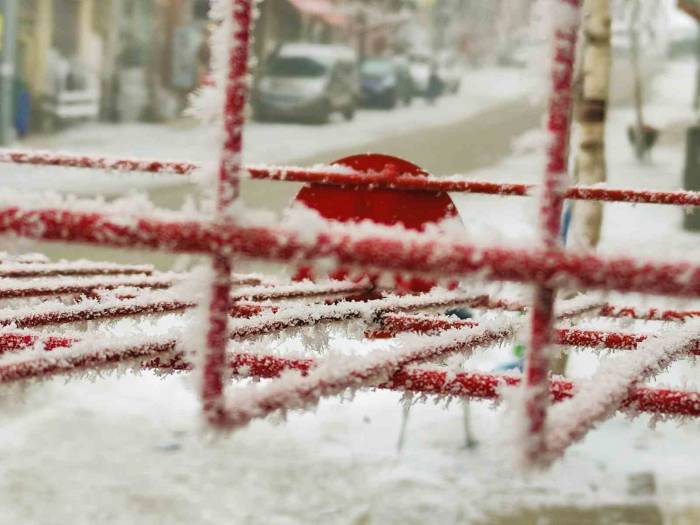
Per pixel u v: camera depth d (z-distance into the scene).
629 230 14.40
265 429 6.30
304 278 3.05
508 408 1.39
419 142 23.75
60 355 1.86
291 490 5.38
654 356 2.04
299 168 2.92
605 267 1.23
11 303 3.19
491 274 1.24
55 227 1.23
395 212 2.95
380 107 31.64
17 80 21.17
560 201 1.27
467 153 21.55
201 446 5.93
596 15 7.01
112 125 24.78
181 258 9.73
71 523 4.84
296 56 26.73
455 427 6.39
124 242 1.24
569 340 2.63
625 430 6.37
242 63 1.34
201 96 1.33
